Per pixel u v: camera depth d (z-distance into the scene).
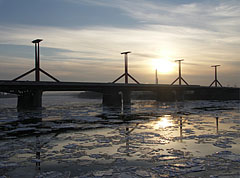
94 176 13.41
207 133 26.41
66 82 76.00
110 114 51.84
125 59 107.88
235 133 26.14
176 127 31.36
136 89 108.31
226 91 143.62
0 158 17.16
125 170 14.31
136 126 32.81
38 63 78.88
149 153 17.98
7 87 70.00
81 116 47.69
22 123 37.41
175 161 15.94
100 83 85.38
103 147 20.11
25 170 14.54
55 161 16.27
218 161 15.80
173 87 116.56
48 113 55.53
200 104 91.00
